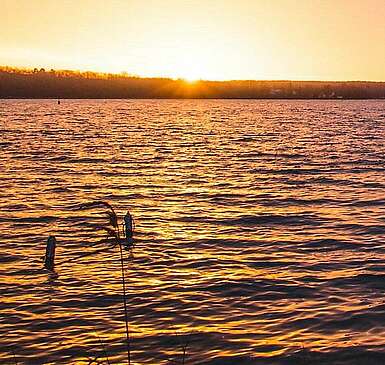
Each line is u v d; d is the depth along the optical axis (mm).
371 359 12172
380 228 24922
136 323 14250
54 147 68125
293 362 12094
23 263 19672
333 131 103625
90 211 28922
